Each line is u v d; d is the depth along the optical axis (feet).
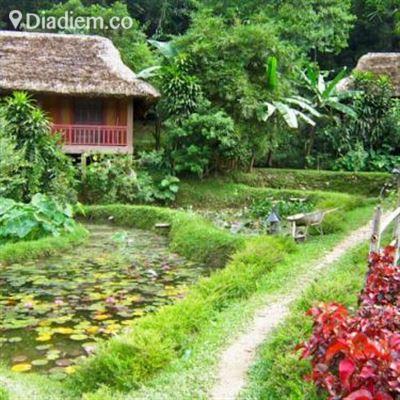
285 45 59.06
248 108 50.49
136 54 70.23
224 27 56.95
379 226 15.96
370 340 8.26
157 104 53.72
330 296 16.08
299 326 14.55
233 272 21.25
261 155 54.90
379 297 13.41
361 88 59.98
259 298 19.54
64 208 35.50
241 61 52.70
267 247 24.91
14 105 38.29
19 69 50.16
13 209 32.89
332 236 30.83
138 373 13.23
